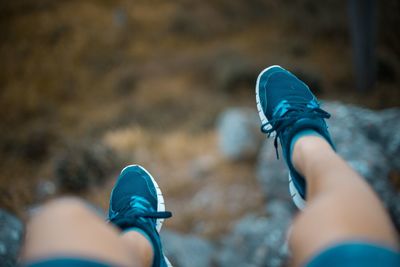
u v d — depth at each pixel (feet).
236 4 75.77
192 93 48.85
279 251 13.38
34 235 2.50
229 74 47.47
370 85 35.27
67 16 74.90
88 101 56.75
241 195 19.31
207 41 68.95
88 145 21.29
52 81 61.98
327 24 58.90
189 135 31.37
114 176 20.15
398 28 34.68
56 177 18.70
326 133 5.66
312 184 4.14
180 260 13.97
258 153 23.18
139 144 28.76
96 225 2.64
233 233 16.16
